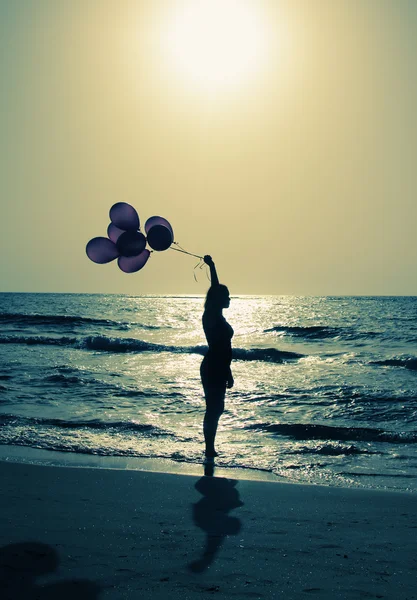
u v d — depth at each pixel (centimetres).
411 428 809
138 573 277
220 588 261
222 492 466
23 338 2239
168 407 952
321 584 268
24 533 338
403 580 275
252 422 841
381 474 565
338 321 3816
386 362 1688
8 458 602
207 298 646
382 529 368
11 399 991
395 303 7881
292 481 530
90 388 1122
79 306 6016
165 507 414
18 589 254
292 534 352
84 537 333
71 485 477
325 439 740
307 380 1292
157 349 2119
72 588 256
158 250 648
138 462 595
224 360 638
